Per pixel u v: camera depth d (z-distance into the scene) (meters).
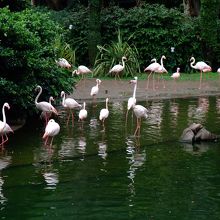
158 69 17.55
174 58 21.62
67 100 11.66
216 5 21.59
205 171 7.76
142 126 11.06
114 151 8.93
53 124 9.37
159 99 15.18
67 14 23.17
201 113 12.69
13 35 10.22
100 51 19.83
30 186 7.02
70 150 8.95
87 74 19.72
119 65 17.91
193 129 9.88
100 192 6.81
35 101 10.99
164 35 21.45
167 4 26.67
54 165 8.04
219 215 6.04
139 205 6.34
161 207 6.29
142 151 8.96
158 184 7.14
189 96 15.83
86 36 21.70
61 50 18.27
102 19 21.77
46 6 25.61
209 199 6.56
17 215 6.02
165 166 8.02
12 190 6.85
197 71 21.92
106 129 10.77
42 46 11.88
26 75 10.70
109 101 14.67
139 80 18.67
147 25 21.52
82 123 11.41
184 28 21.62
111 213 6.10
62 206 6.30
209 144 9.59
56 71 12.00
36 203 6.39
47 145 9.31
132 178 7.40
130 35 21.30
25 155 8.60
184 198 6.59
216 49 21.92
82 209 6.18
